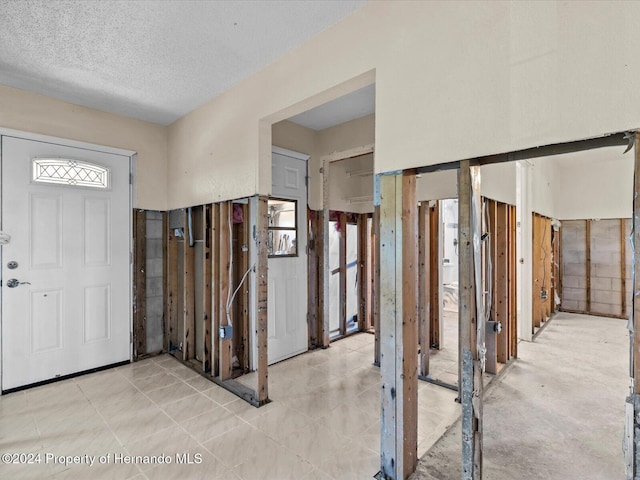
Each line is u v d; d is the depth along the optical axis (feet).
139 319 12.31
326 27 7.23
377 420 8.21
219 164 10.32
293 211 13.20
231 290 10.53
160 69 8.90
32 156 10.18
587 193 20.84
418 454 6.91
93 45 7.81
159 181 13.00
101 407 8.80
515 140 4.81
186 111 11.67
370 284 16.42
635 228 4.13
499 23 4.96
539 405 9.05
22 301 9.91
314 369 11.55
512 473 6.41
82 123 11.14
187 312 11.94
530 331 14.98
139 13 6.74
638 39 3.97
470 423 5.62
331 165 14.89
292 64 7.99
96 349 11.30
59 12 6.66
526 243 15.26
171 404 8.98
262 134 8.98
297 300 13.10
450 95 5.43
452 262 22.61
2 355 9.55
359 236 16.39
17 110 9.93
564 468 6.55
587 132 4.29
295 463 6.62
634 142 4.07
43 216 10.33
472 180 5.47
